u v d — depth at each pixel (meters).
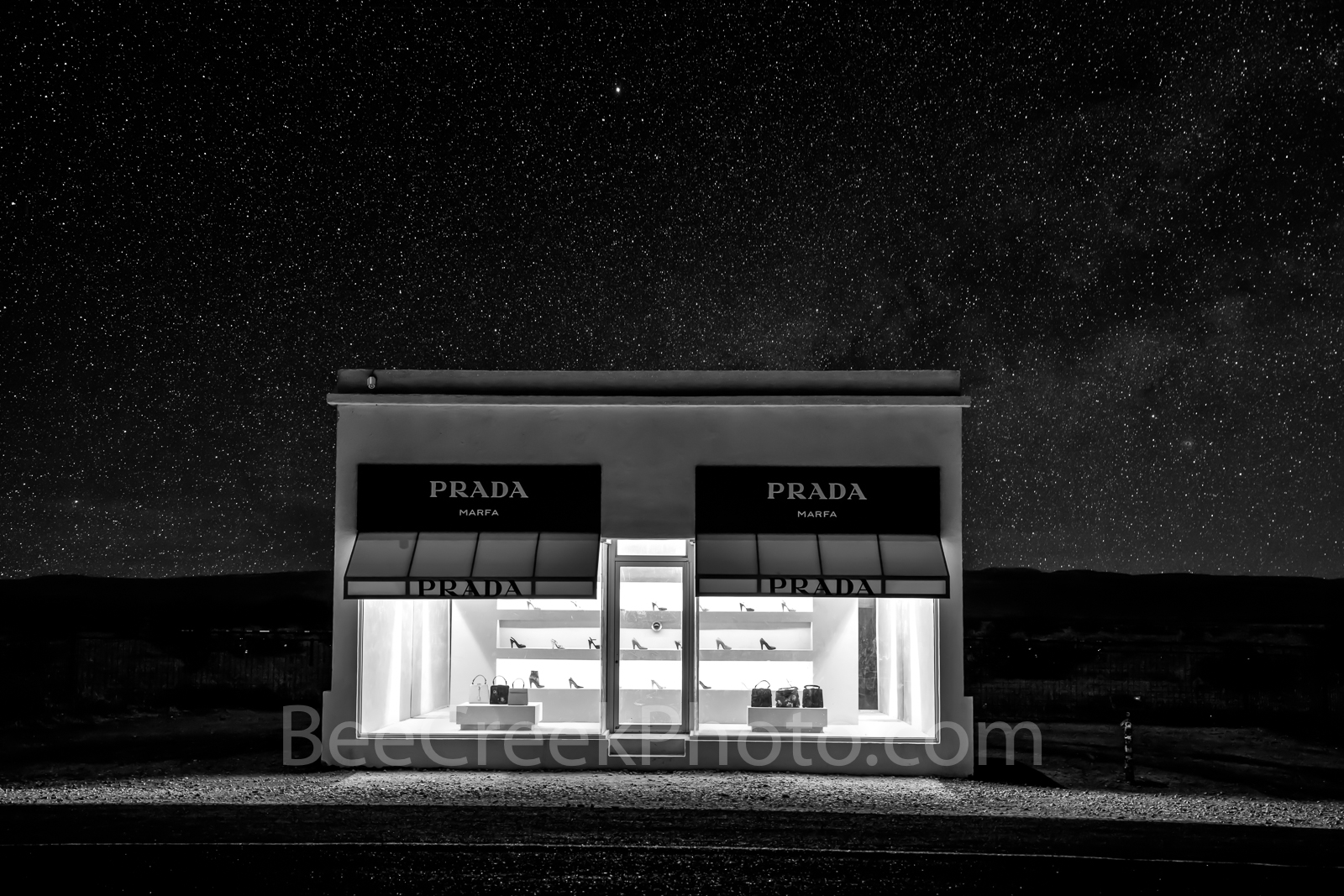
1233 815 14.62
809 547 16.80
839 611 18.61
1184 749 23.59
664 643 18.12
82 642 45.00
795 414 17.17
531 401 17.19
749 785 15.60
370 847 11.57
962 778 16.75
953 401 17.05
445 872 10.68
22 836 12.06
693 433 17.19
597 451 17.19
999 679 43.41
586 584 16.56
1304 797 17.16
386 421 17.28
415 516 17.11
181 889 10.02
